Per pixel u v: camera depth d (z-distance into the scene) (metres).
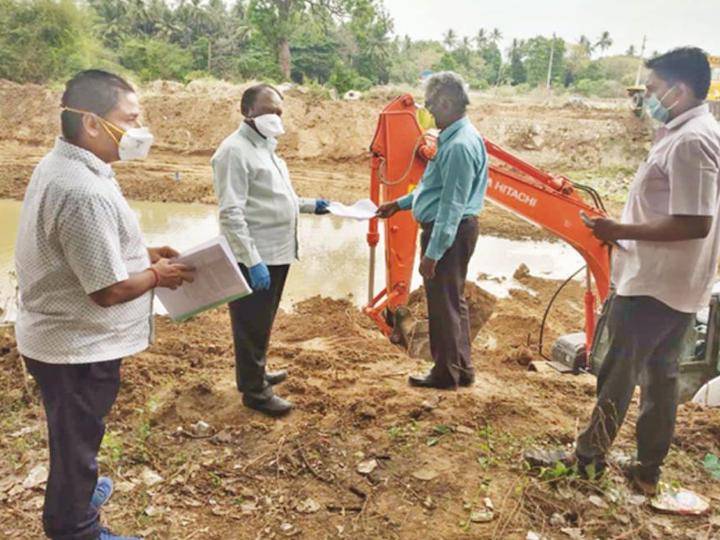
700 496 3.04
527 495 2.99
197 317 6.34
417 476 3.15
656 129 2.76
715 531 2.79
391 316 5.13
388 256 4.90
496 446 3.44
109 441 3.36
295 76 40.78
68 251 2.12
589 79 50.38
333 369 4.75
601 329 4.62
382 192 4.82
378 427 3.66
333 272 9.02
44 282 2.19
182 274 2.46
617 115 19.83
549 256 10.27
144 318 2.47
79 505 2.39
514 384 4.60
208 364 4.66
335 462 3.29
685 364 4.32
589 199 14.79
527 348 5.79
